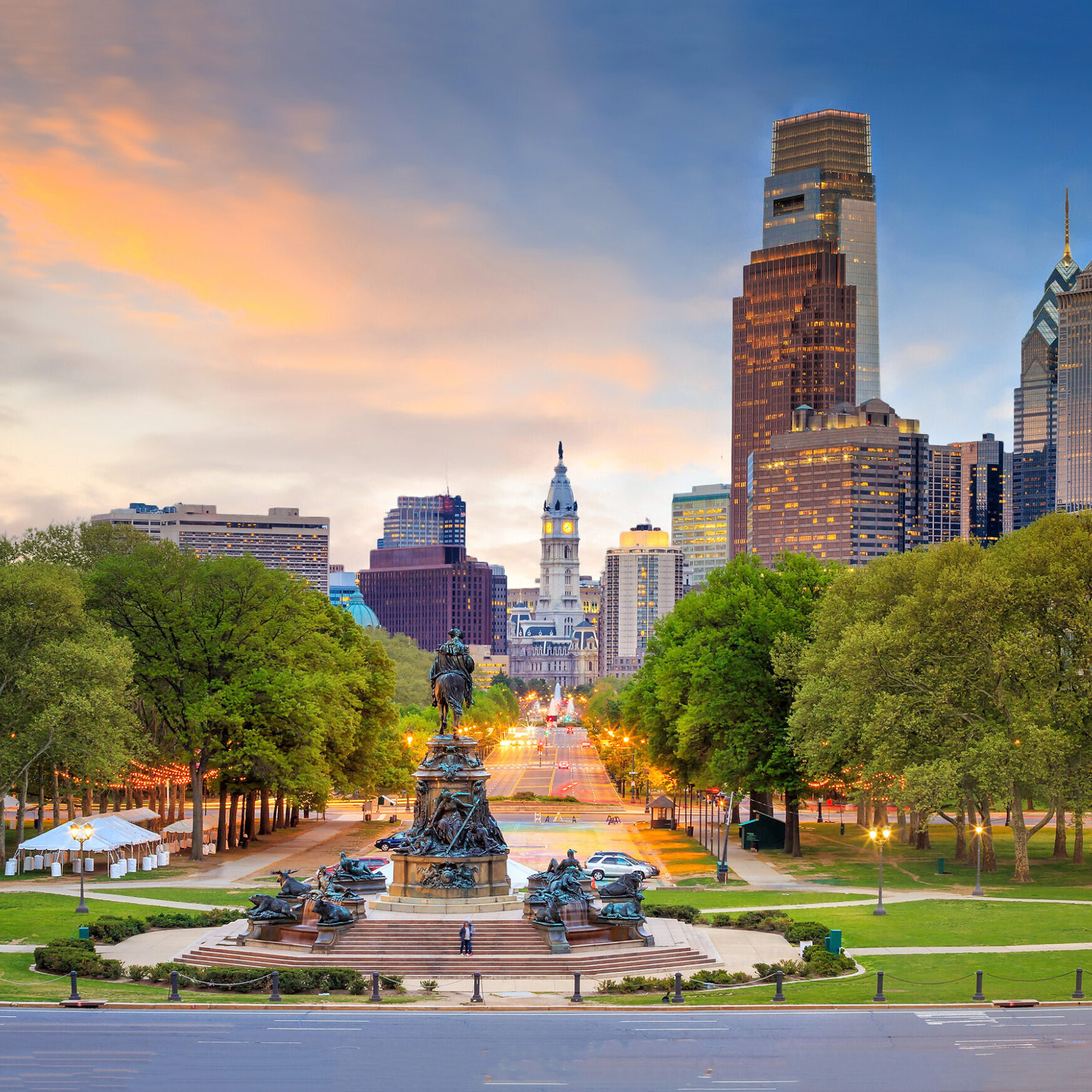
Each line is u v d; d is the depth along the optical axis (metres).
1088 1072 44.69
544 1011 53.59
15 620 96.81
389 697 142.75
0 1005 52.88
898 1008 54.19
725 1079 43.72
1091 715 91.44
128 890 87.75
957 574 94.81
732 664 111.38
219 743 109.19
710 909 81.00
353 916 64.31
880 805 119.44
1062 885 89.69
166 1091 41.91
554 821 153.88
